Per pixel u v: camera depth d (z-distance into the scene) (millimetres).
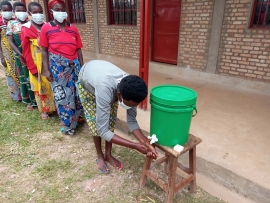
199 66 4812
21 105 3961
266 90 4000
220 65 4480
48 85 3232
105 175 2320
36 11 3000
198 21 4520
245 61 4129
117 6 6113
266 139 2625
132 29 5781
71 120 2924
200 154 2371
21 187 2152
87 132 3129
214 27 4316
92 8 6625
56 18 2604
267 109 3418
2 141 2859
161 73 5441
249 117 3166
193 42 4742
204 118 3146
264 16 3799
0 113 3615
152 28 5500
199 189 2154
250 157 2303
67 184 2193
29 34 2975
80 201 2004
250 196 2021
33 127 3213
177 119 1645
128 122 1918
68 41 2684
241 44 4082
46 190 2115
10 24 3273
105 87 1685
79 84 2143
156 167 2445
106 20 6391
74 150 2721
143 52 3092
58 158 2572
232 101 3721
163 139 1767
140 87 1469
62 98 2779
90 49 7379
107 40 6656
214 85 4512
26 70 3449
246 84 4211
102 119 1753
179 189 2053
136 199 2035
